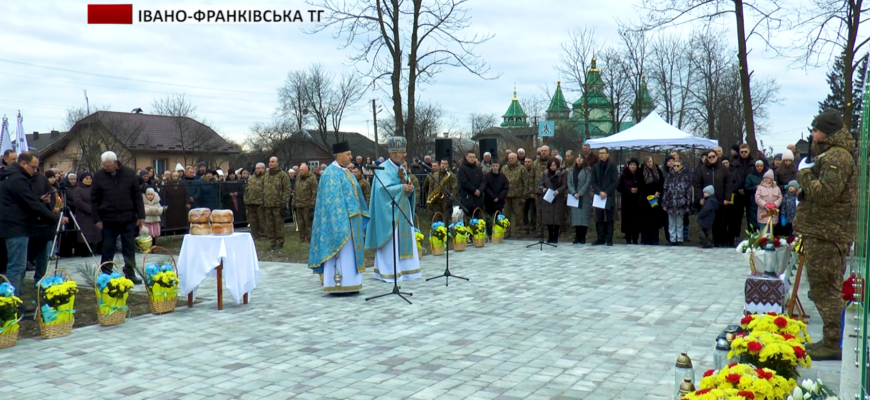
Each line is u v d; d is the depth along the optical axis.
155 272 8.44
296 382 5.62
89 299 9.58
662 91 36.72
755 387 3.57
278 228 15.27
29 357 6.50
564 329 7.27
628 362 6.02
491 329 7.33
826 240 5.59
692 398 3.52
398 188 10.31
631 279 10.28
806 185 5.56
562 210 14.55
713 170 13.73
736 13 17.59
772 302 6.09
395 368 5.96
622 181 14.54
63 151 43.38
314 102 54.94
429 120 59.94
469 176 15.57
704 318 7.67
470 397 5.17
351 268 9.39
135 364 6.23
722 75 37.78
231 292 8.70
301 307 8.70
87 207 13.95
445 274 10.30
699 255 12.73
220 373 5.91
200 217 8.77
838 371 5.24
